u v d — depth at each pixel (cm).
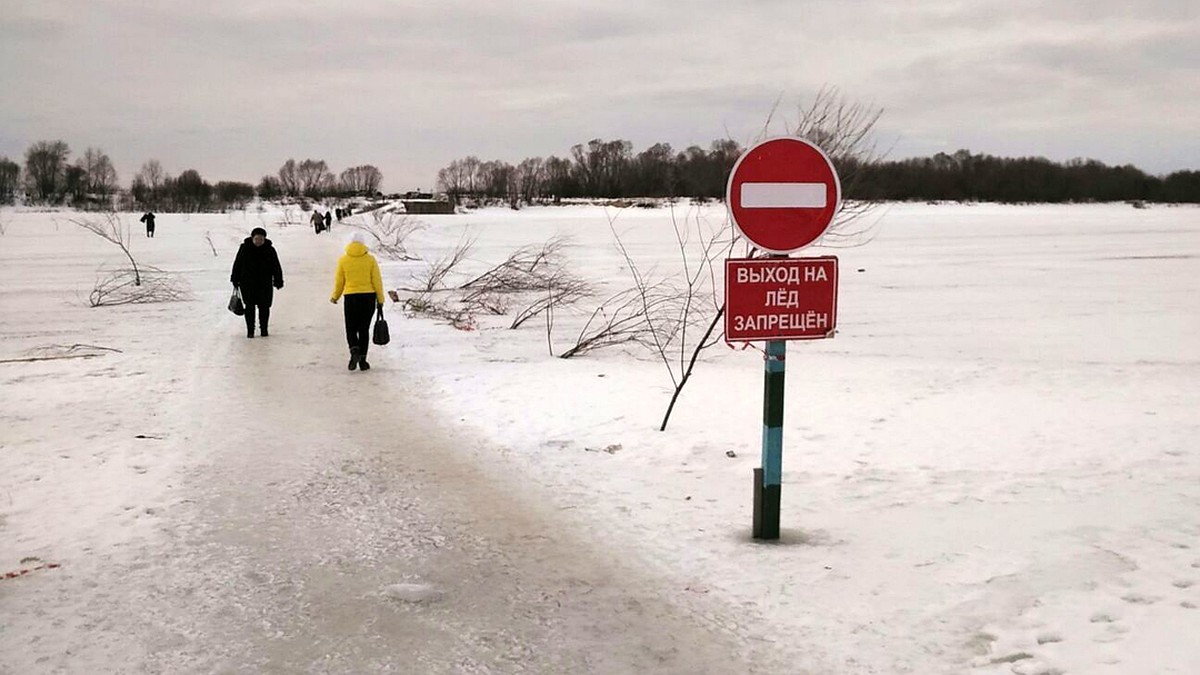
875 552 534
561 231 5703
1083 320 1875
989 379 1166
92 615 456
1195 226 6906
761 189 532
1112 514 603
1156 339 1606
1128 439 820
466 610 463
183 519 604
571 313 1931
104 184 12506
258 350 1367
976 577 491
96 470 718
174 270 3108
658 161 10244
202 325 1684
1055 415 923
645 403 970
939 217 8938
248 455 767
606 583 498
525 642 428
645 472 723
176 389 1062
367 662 408
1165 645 402
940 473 713
